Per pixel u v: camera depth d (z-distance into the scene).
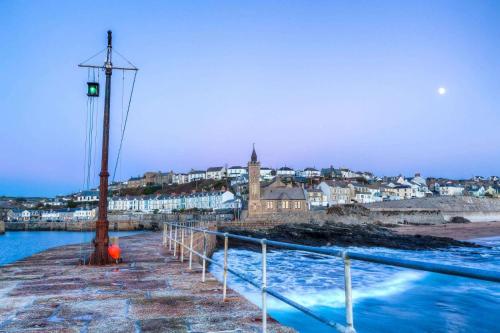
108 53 11.35
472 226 88.81
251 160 86.19
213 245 35.31
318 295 14.59
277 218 78.81
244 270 22.14
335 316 11.59
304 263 25.66
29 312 6.00
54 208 162.00
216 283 8.39
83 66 11.10
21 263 11.70
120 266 11.05
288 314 11.67
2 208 151.62
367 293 15.16
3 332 5.02
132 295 7.18
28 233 95.06
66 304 6.51
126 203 154.00
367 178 184.38
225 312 5.95
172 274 9.62
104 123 11.35
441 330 10.17
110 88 11.38
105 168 11.48
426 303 13.30
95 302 6.64
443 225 93.19
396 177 190.00
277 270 22.06
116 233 86.81
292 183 142.38
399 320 11.11
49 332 5.02
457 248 44.50
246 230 59.62
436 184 179.12
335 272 20.98
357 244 50.84
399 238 53.69
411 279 18.38
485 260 31.81
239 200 106.88
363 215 87.88
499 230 75.56
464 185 189.50
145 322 5.44
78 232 98.06
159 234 28.08
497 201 130.50
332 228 63.84
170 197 142.88
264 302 4.61
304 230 58.66
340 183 126.38
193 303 6.54
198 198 132.12
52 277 9.19
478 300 13.76
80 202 163.38
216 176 173.12
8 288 7.87
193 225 46.09
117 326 5.26
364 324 10.75
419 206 112.31
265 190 89.00
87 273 9.77
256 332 4.96
